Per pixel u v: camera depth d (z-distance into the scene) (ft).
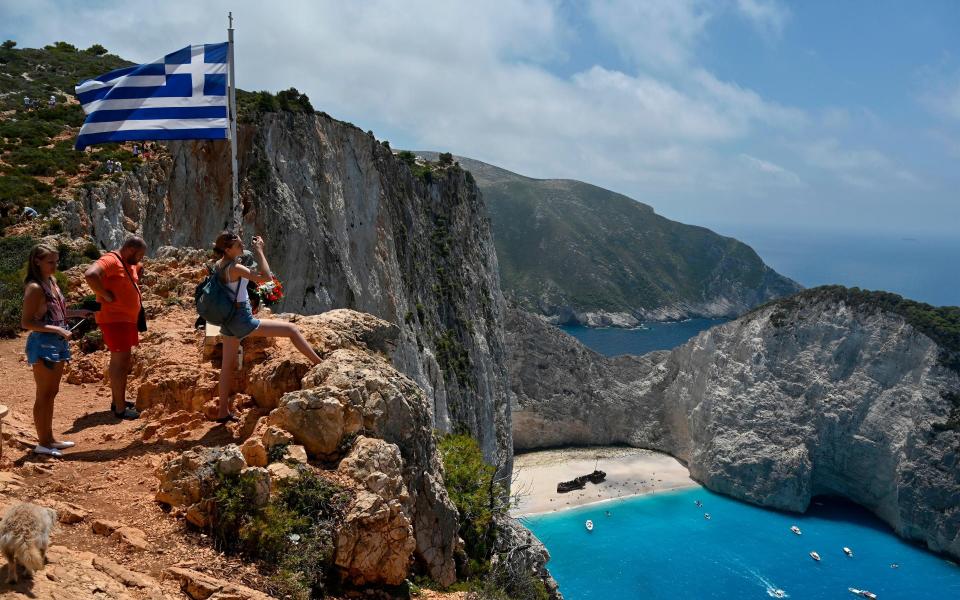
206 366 42.29
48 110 179.93
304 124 193.98
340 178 207.21
